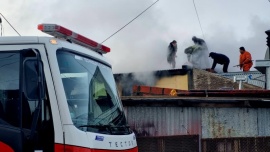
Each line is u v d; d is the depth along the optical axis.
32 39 4.65
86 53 5.31
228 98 9.56
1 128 4.54
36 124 4.46
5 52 4.67
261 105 9.34
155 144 8.97
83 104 4.82
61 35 5.02
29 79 4.51
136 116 9.70
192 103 9.49
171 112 9.63
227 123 9.46
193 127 9.52
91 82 5.14
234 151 9.05
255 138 9.12
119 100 5.79
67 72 4.74
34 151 4.43
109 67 5.95
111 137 4.90
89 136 4.59
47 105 4.50
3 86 4.63
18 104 4.56
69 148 4.42
